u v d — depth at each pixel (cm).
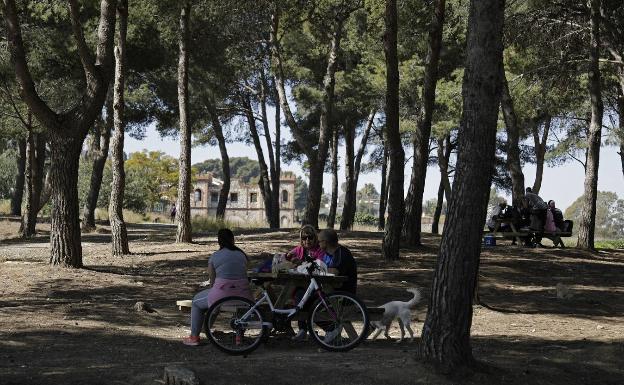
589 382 696
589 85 2236
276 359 743
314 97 3222
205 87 3045
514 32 2289
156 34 2816
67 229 1456
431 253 1919
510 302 1276
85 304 1103
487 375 680
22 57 1351
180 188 2189
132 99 3198
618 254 2180
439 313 689
